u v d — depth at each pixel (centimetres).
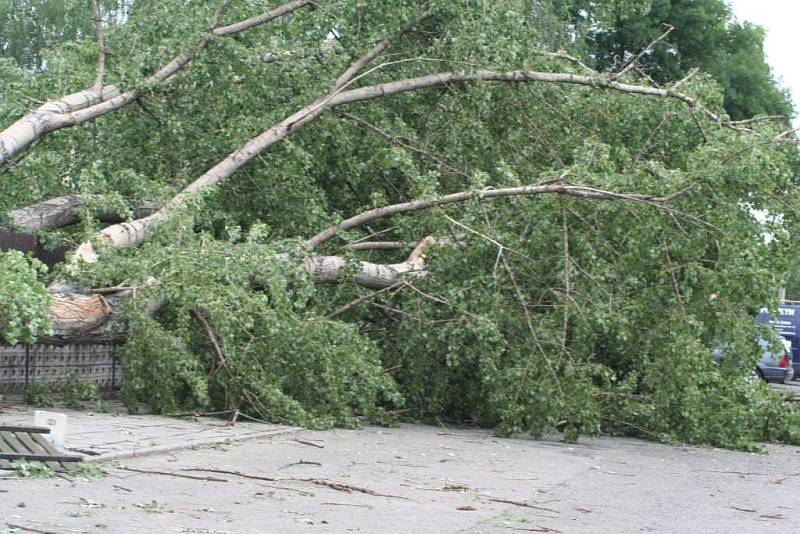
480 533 645
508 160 1566
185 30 1432
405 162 1351
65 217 1448
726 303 1293
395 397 1232
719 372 1316
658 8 3625
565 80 1524
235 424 1130
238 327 1152
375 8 1473
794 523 757
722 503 841
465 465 970
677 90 1545
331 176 1580
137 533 582
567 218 1321
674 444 1296
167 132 1459
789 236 1303
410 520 674
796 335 3447
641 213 1288
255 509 680
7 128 1369
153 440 953
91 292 1190
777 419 1412
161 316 1257
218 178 1369
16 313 932
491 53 1479
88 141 1462
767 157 1243
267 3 1547
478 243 1283
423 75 1565
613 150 1546
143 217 1437
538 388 1215
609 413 1329
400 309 1353
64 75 1503
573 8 2842
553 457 1082
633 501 822
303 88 1488
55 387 1370
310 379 1195
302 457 940
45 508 638
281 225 1452
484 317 1220
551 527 682
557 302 1282
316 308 1305
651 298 1292
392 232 1562
